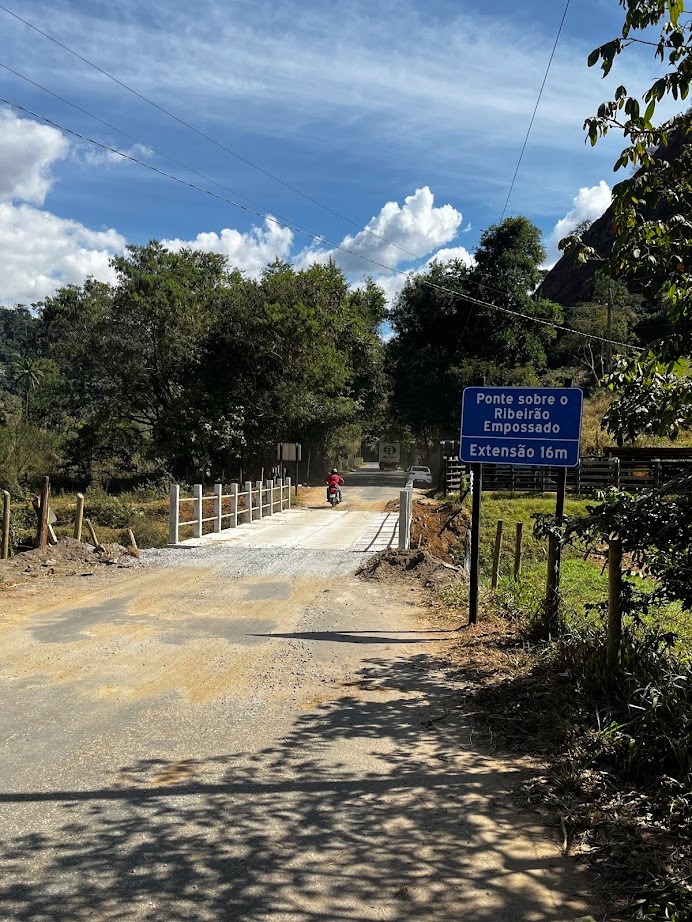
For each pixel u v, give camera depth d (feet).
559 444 25.07
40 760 14.37
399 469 257.55
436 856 10.94
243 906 9.61
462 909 9.64
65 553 38.86
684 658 20.90
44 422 171.73
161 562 40.68
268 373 130.00
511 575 46.70
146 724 16.46
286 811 12.31
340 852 11.00
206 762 14.37
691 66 13.30
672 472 92.79
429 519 74.74
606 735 14.67
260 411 127.85
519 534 35.24
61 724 16.37
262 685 19.56
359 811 12.35
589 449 119.55
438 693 19.06
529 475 102.89
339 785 13.39
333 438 173.99
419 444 237.66
